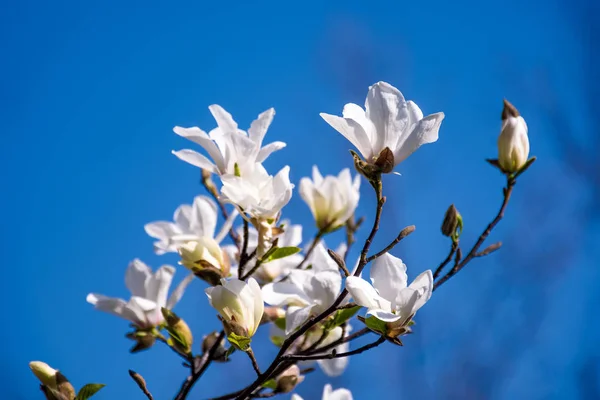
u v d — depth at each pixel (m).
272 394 1.96
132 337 2.00
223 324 1.86
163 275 2.02
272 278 2.05
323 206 2.09
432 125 1.84
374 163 1.84
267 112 1.94
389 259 1.85
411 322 1.84
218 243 2.00
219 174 1.94
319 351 1.93
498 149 1.97
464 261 1.95
